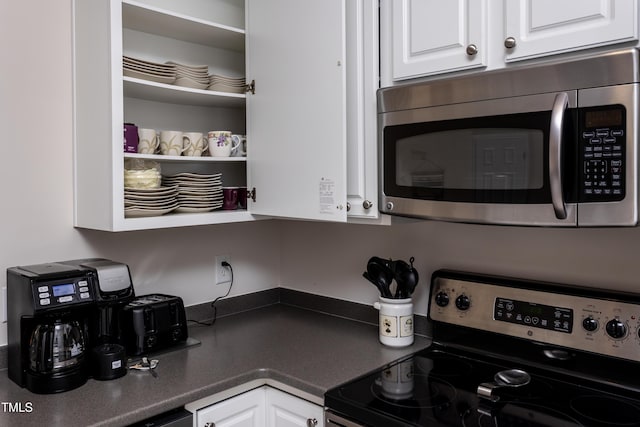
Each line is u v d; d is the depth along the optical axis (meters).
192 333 1.92
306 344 1.79
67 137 1.68
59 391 1.37
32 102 1.60
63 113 1.67
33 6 1.60
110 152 1.52
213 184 1.82
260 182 1.83
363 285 2.07
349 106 1.60
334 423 1.37
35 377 1.37
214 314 2.13
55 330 1.39
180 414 1.39
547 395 1.36
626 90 1.09
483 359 1.62
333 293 2.19
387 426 1.24
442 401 1.33
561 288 1.50
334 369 1.55
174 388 1.41
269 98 1.77
